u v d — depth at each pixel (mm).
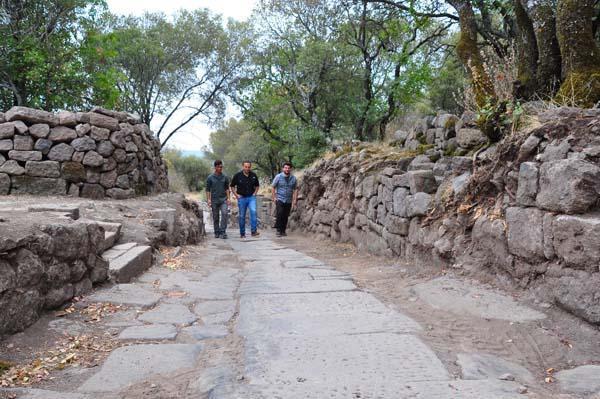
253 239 11594
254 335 3455
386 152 9312
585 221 3350
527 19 6941
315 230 12180
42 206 5973
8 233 3322
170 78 25562
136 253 5512
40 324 3512
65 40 13836
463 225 5188
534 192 3986
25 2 13250
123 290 4594
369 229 8133
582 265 3389
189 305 4375
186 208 11000
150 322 3758
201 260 7102
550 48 6395
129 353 3098
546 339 3227
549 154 3973
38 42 12844
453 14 12164
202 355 3135
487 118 5352
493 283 4527
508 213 4340
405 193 6477
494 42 9883
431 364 2850
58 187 9164
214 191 11805
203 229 12164
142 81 24844
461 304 4062
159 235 7137
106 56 14383
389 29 15477
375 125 17266
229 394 2469
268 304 4348
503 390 2490
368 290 4961
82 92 13805
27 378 2709
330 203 11000
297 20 19000
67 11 13516
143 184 10773
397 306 4289
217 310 4211
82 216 6816
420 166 6855
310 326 3646
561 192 3629
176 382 2697
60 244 3875
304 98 18406
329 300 4477
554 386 2621
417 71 14297
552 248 3701
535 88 6500
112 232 6000
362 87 17453
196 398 2496
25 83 13125
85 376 2770
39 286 3594
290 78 19891
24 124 9141
